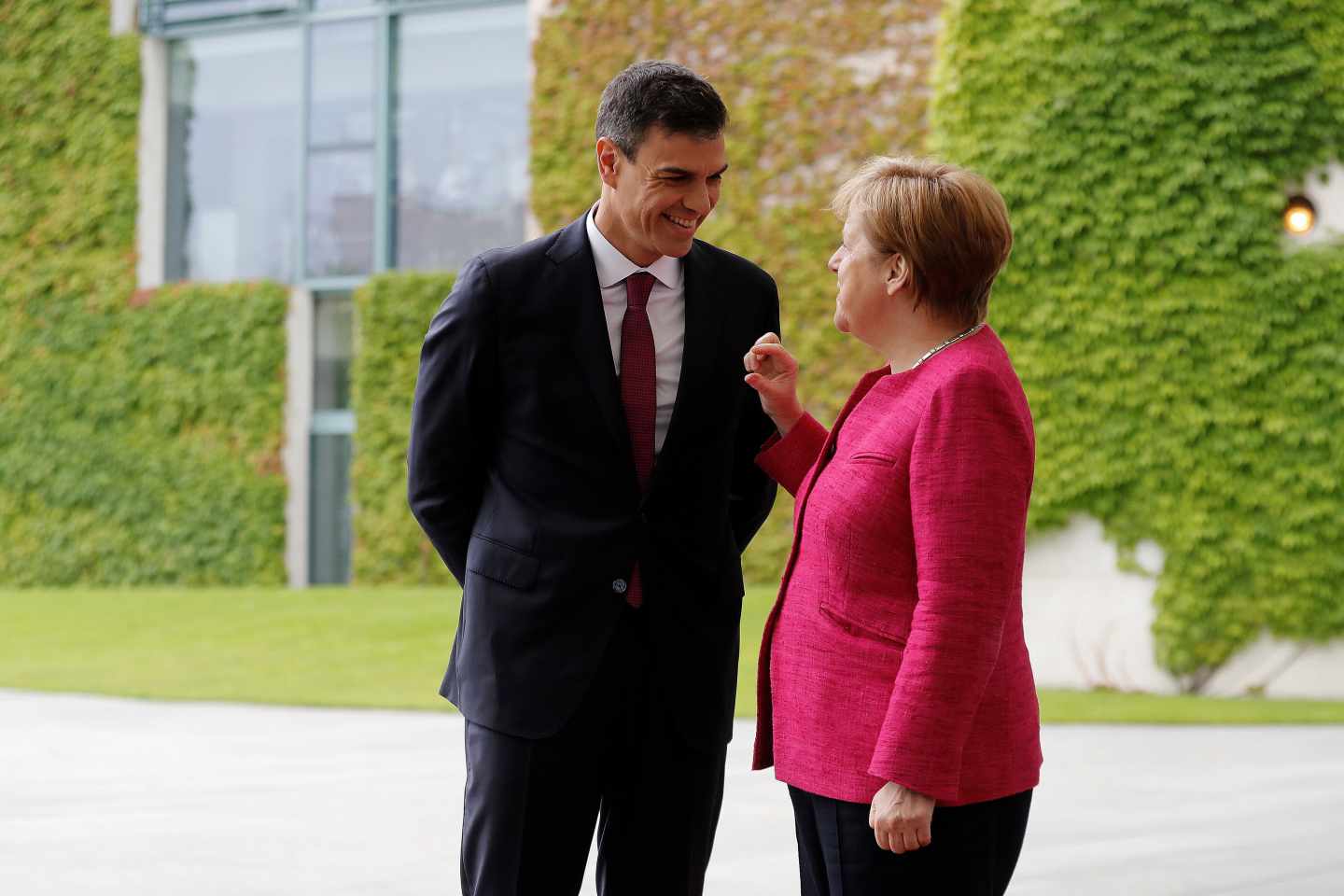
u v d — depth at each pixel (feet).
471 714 17.92
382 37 98.53
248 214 102.27
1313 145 57.67
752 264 19.49
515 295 17.95
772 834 33.12
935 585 13.75
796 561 15.35
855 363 77.25
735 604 18.80
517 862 17.81
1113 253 59.06
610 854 18.80
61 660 67.26
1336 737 47.39
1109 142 58.95
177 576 98.07
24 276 102.53
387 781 39.73
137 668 63.98
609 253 18.17
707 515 18.47
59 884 28.91
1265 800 37.06
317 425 98.94
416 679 60.13
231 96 102.89
